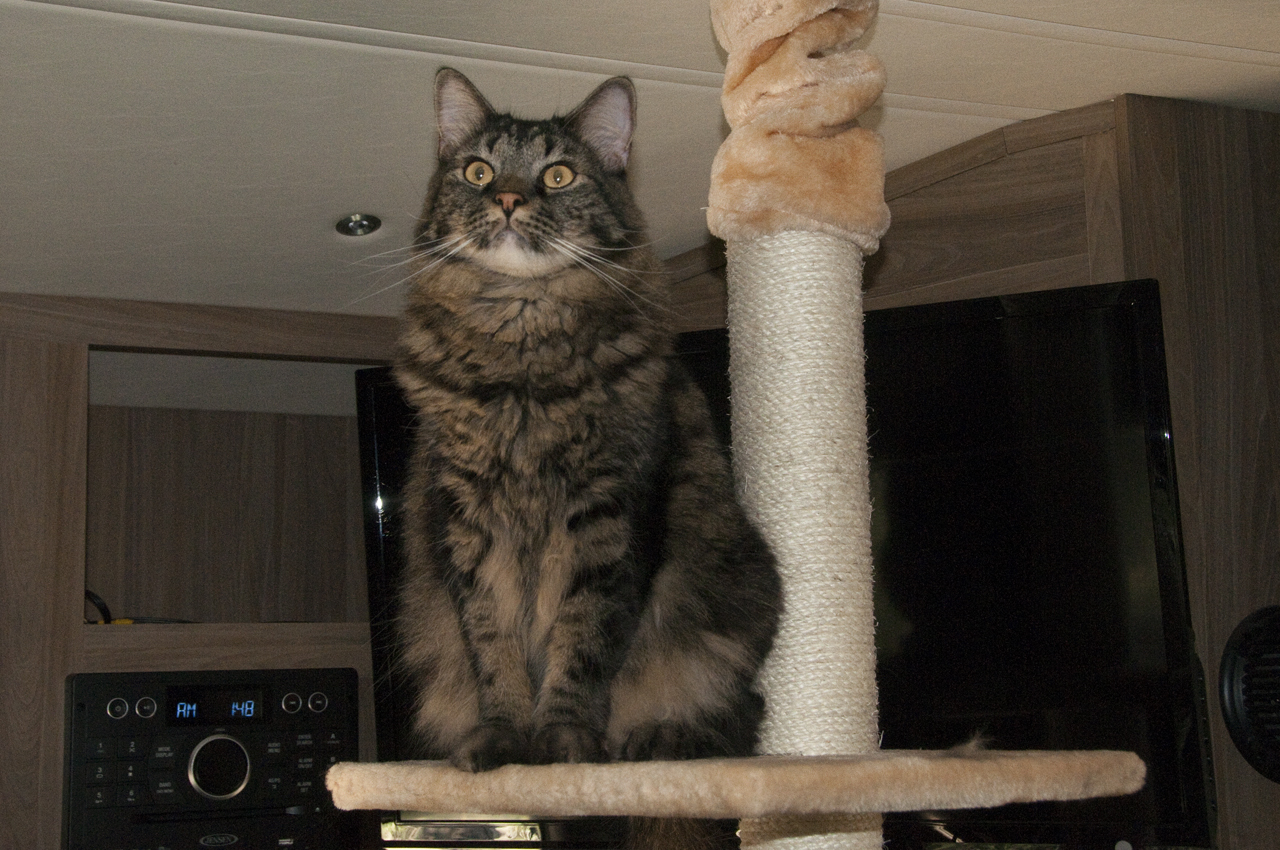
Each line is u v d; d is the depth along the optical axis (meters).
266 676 2.80
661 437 1.62
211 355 3.08
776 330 1.66
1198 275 2.20
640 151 2.29
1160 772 1.90
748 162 1.65
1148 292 1.97
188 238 2.55
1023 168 2.30
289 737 2.78
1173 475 1.94
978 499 2.07
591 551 1.53
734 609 1.64
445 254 1.71
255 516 3.68
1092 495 1.99
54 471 2.86
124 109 1.95
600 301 1.67
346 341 3.17
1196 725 1.88
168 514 3.58
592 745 1.42
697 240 2.84
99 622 2.92
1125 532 1.96
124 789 2.61
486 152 1.77
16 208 2.35
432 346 1.67
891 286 2.48
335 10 1.69
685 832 1.69
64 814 2.59
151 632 2.89
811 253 1.66
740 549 1.66
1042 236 2.27
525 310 1.62
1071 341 2.02
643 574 1.55
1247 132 2.28
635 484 1.55
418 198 2.38
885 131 2.30
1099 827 1.92
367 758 3.04
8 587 2.77
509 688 1.55
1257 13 1.85
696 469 1.70
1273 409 2.22
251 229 2.51
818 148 1.66
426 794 1.35
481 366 1.59
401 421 2.49
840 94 1.66
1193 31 1.91
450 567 1.59
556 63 1.92
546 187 1.75
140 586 3.50
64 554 2.84
